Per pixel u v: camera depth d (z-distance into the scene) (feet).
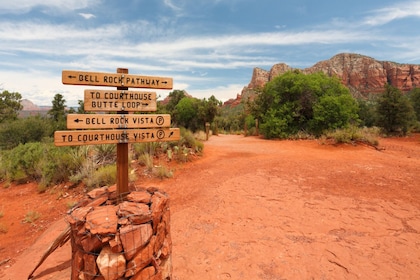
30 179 27.89
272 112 59.06
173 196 20.61
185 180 24.56
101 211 8.18
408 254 11.29
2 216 19.97
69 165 26.07
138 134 9.71
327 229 13.82
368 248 11.89
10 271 11.89
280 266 10.93
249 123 87.40
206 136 61.72
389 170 25.12
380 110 65.00
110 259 6.95
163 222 8.50
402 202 16.93
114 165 26.03
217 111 88.53
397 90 64.69
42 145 32.27
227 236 13.66
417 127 67.31
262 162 30.19
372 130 66.23
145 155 29.37
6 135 55.57
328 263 10.96
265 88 67.46
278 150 39.75
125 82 9.56
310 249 12.05
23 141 55.26
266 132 60.49
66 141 8.68
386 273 10.15
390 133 63.31
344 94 53.98
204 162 31.55
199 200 19.25
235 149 41.55
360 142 41.52
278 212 16.17
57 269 11.56
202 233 14.17
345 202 17.24
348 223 14.33
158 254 8.04
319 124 53.21
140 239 7.25
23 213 20.31
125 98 9.52
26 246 15.46
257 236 13.47
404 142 50.60
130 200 8.85
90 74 9.02
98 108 9.13
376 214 15.30
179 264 11.37
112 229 7.08
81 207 8.63
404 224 14.01
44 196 23.30
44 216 19.56
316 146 42.27
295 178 23.07
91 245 7.11
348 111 50.24
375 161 29.71
